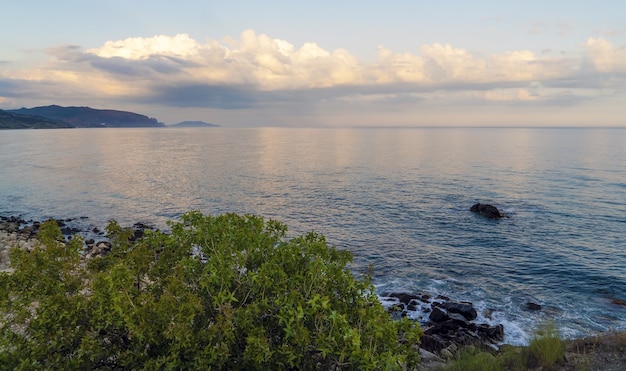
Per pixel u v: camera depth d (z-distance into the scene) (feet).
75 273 26.76
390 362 18.24
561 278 74.43
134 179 197.98
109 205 140.46
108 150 395.55
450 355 42.52
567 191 157.38
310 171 228.43
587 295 67.36
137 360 19.01
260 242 25.31
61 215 126.52
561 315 60.03
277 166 255.70
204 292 21.98
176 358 18.47
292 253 24.61
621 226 108.06
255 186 177.78
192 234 26.81
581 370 29.89
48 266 23.00
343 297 23.17
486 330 53.47
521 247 92.43
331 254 27.14
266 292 22.11
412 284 71.97
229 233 26.08
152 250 26.25
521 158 300.40
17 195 155.43
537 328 55.77
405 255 87.81
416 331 20.99
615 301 64.69
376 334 19.13
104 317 18.94
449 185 174.40
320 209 132.57
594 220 114.11
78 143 515.09
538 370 30.89
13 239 91.25
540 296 66.90
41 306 20.17
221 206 138.92
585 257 85.30
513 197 146.51
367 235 103.30
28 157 306.55
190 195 158.10
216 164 268.82
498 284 72.02
